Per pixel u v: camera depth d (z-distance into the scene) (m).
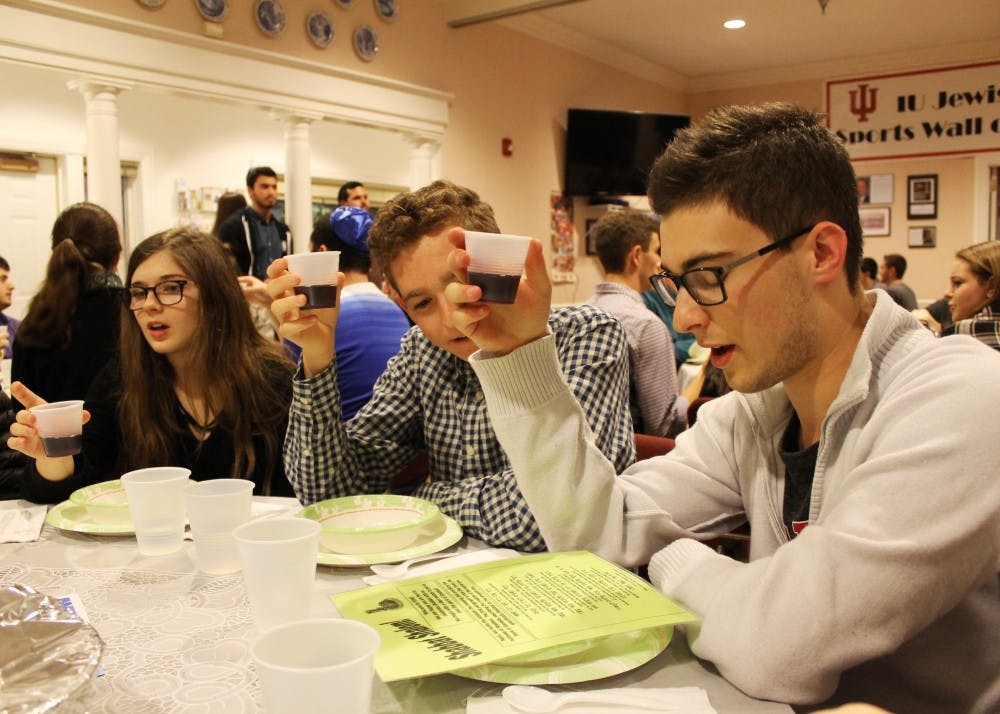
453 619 0.86
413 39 5.88
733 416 1.22
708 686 0.79
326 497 1.51
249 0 4.73
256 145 6.58
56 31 3.84
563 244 7.59
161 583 1.08
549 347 1.08
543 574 1.00
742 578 0.86
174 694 0.77
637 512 1.14
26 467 1.55
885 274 7.57
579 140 7.41
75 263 2.68
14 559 1.18
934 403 0.84
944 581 0.78
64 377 2.71
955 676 0.90
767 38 7.48
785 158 0.90
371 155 7.16
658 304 3.90
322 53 5.20
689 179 0.92
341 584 1.08
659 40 7.54
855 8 6.61
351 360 2.54
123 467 1.89
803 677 0.76
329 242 2.81
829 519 0.85
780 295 0.92
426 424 1.63
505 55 6.73
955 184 7.96
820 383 1.02
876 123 8.20
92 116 4.10
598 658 0.81
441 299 1.40
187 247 1.80
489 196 6.68
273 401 1.86
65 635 0.74
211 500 1.09
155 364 1.84
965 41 7.61
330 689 0.57
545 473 1.11
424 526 1.29
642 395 2.91
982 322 3.93
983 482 0.78
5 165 5.22
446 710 0.73
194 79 4.43
